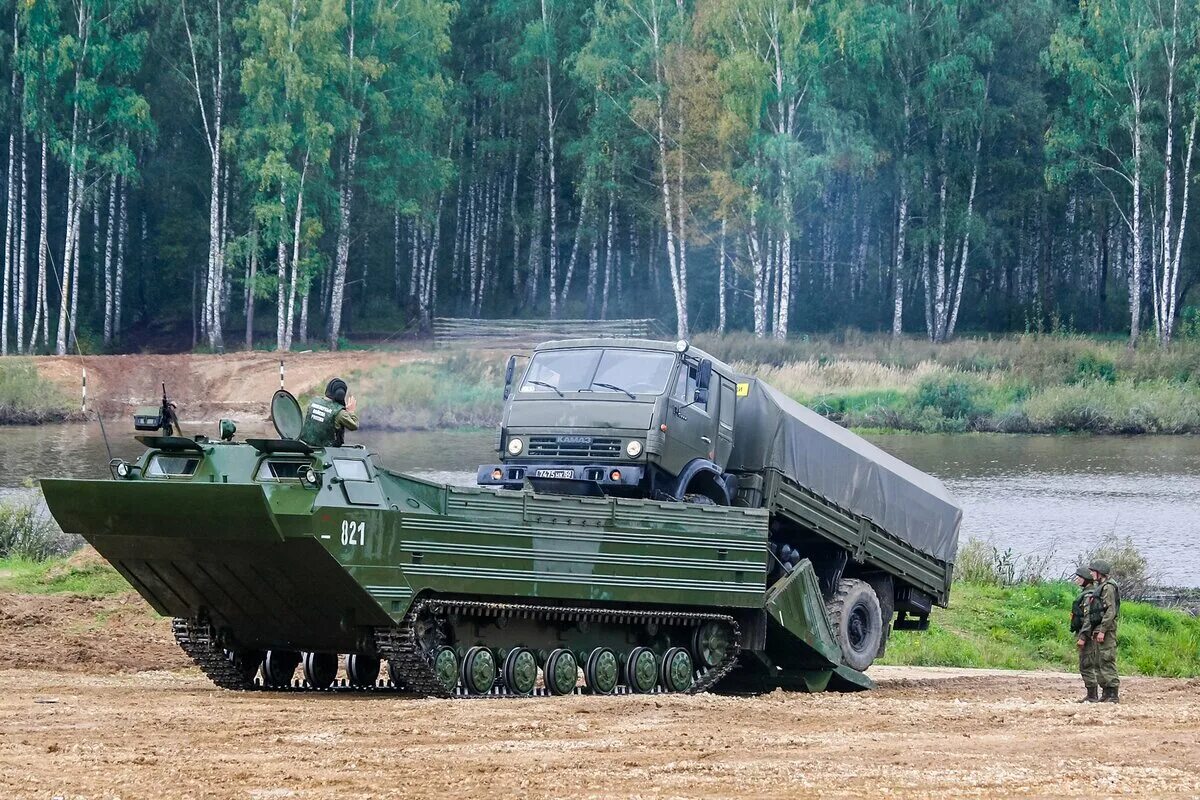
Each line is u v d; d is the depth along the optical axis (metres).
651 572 43.94
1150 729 38.72
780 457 51.00
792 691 50.38
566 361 48.75
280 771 29.27
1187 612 79.44
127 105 170.25
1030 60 199.50
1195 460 131.50
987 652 70.94
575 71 180.75
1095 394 155.12
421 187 187.00
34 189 199.50
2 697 39.81
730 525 46.38
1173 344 171.75
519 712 37.41
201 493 36.06
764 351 166.62
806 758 32.31
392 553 37.78
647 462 46.31
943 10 189.75
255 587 38.72
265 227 183.50
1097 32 183.50
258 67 167.38
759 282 177.12
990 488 114.88
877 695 50.00
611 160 190.62
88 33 169.25
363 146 186.62
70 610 59.94
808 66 174.88
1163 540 94.88
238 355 156.62
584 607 42.88
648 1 181.25
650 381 47.44
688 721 37.31
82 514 38.28
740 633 47.59
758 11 170.50
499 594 40.19
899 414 152.00
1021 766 32.06
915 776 30.42
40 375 147.62
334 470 36.97
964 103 190.75
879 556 54.97
